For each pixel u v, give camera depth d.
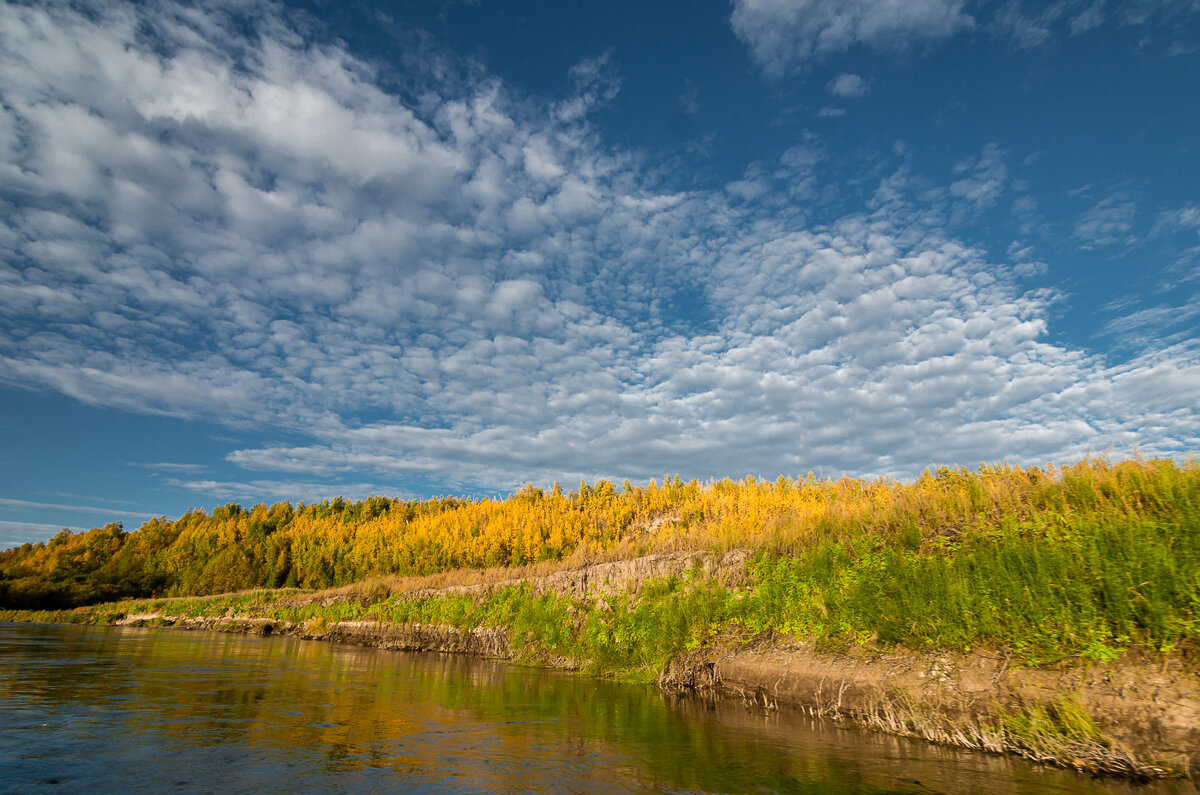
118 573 82.06
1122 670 8.68
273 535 97.12
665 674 17.06
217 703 12.84
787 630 14.74
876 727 10.90
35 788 6.67
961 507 15.38
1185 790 7.10
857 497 21.69
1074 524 11.70
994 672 9.95
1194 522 10.04
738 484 47.94
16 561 113.31
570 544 58.66
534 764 8.36
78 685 14.74
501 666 23.70
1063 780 7.59
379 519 111.69
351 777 7.46
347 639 38.75
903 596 12.38
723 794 7.01
